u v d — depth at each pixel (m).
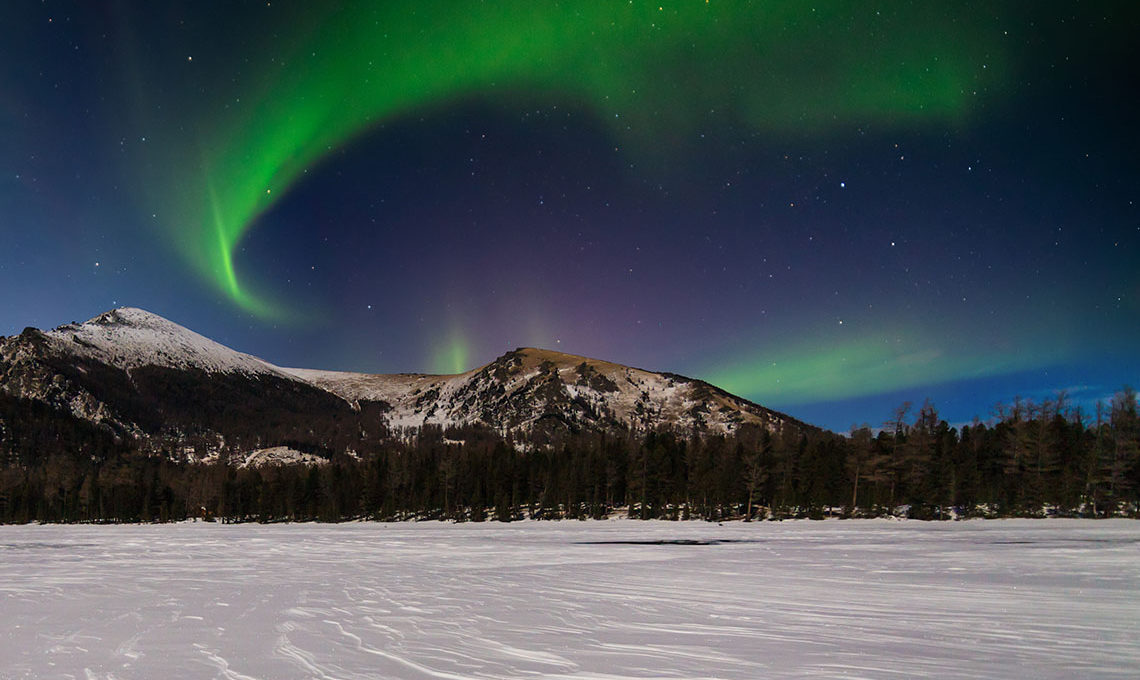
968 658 9.13
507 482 108.94
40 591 18.17
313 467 128.88
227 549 41.78
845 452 92.25
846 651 9.65
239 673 8.12
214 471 156.62
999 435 95.06
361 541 50.91
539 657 9.16
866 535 51.25
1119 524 63.66
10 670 8.34
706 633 11.27
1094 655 9.41
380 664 8.66
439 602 15.59
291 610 14.16
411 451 145.62
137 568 27.09
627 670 8.36
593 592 17.81
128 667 8.48
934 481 79.50
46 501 128.62
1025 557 28.12
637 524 78.12
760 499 93.25
